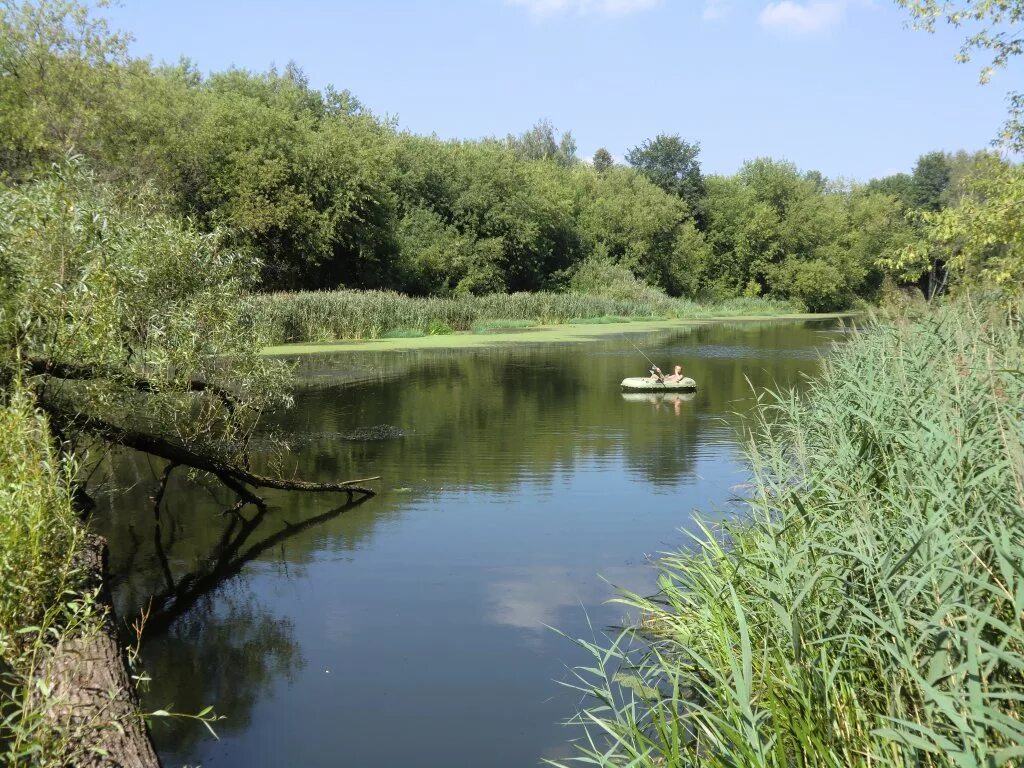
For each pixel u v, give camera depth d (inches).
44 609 158.4
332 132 1460.4
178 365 275.9
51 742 125.8
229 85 1593.3
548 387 657.0
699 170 2613.2
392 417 506.3
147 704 168.2
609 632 198.7
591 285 2003.0
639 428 469.4
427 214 1738.4
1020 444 124.5
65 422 252.1
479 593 224.5
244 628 204.2
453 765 143.6
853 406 238.5
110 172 892.6
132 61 999.0
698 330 1471.5
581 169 2527.1
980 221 382.6
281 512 306.3
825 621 139.1
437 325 1288.1
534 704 165.9
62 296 234.8
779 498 189.5
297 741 152.3
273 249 1339.8
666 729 126.2
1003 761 78.7
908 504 150.2
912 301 290.5
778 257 2439.7
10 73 877.8
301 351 933.8
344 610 214.7
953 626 101.2
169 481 355.6
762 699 133.5
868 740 112.1
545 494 327.0
